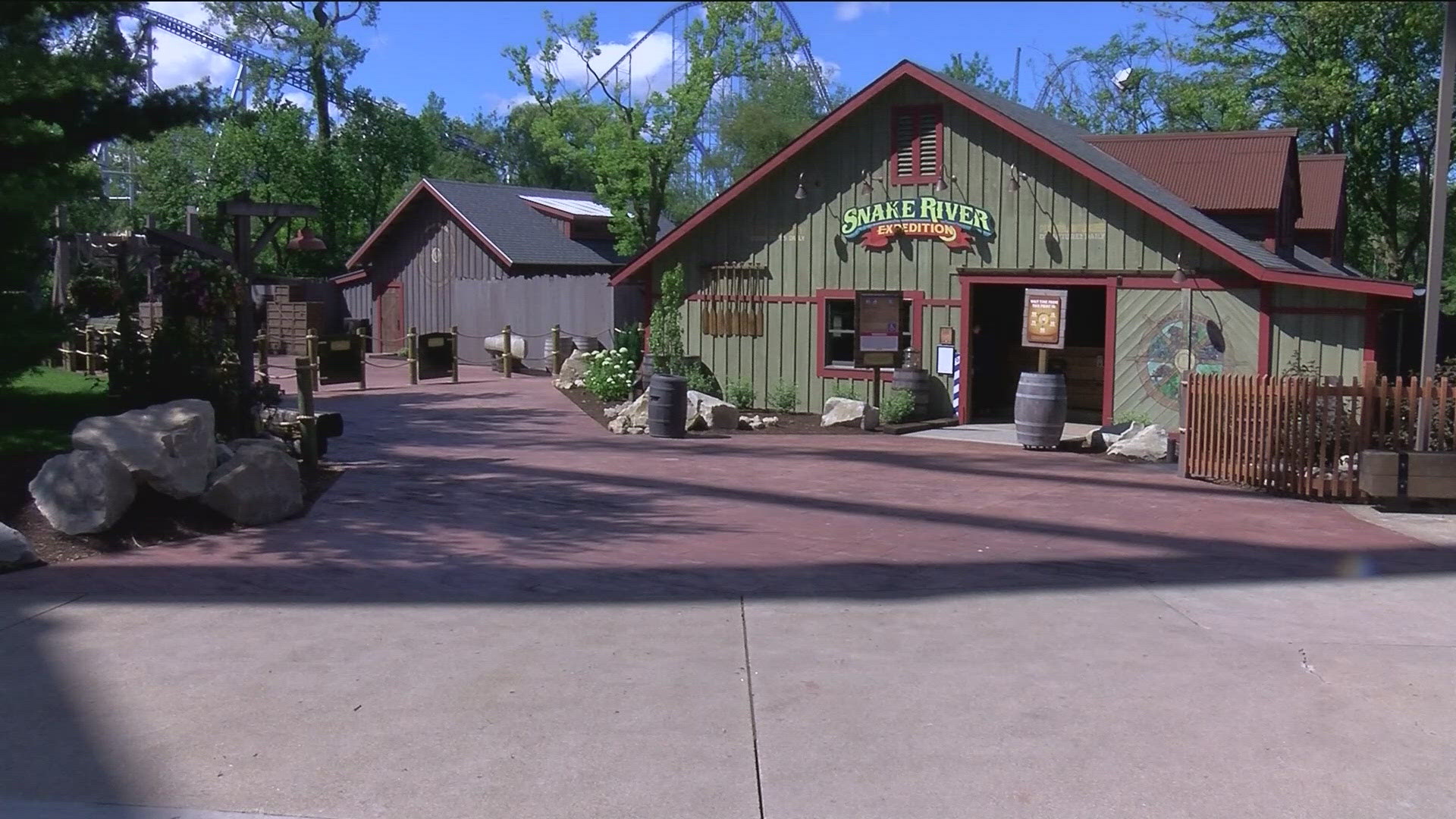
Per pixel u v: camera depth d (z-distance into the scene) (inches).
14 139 481.7
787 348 874.8
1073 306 927.7
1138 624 307.7
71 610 313.6
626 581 351.3
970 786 209.9
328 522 434.6
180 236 1143.0
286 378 1044.5
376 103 1817.2
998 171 788.0
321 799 204.5
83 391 724.0
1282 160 911.0
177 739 229.1
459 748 225.1
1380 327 904.9
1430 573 366.6
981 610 320.2
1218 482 547.2
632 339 951.6
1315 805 203.3
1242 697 253.6
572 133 1496.1
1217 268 712.4
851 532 429.7
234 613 312.5
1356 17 1264.8
